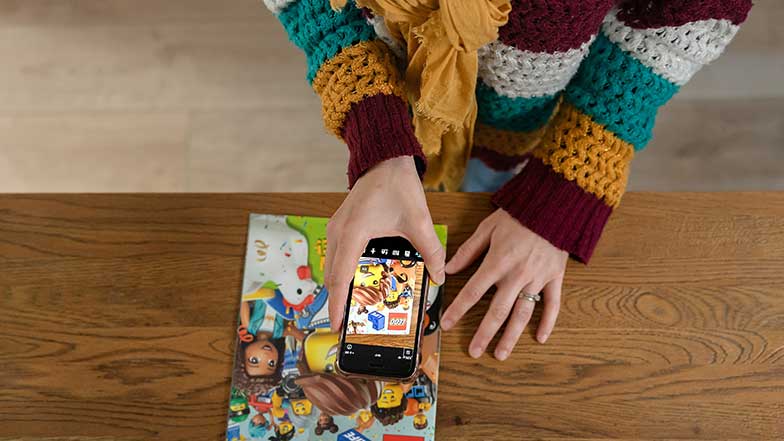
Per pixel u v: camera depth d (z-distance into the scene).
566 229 0.85
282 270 0.90
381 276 0.83
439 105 0.79
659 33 0.78
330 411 0.83
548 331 0.85
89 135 1.82
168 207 0.93
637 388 0.83
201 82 1.83
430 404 0.83
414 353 0.82
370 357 0.82
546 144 0.88
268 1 0.84
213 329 0.88
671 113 1.72
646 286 0.87
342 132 0.86
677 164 1.69
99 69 1.86
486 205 0.91
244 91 1.82
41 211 0.93
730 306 0.86
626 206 0.90
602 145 0.85
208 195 0.93
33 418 0.85
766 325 0.85
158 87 1.84
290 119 1.80
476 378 0.84
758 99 1.71
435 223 0.91
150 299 0.89
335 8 0.71
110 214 0.93
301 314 0.87
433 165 1.11
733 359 0.83
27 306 0.89
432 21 0.71
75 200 0.94
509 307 0.85
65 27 1.89
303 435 0.83
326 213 0.92
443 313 0.87
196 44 1.86
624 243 0.89
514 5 0.74
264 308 0.88
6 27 1.90
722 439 0.81
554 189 0.86
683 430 0.81
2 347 0.88
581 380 0.83
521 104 0.97
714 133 1.70
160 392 0.85
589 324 0.86
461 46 0.71
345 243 0.78
